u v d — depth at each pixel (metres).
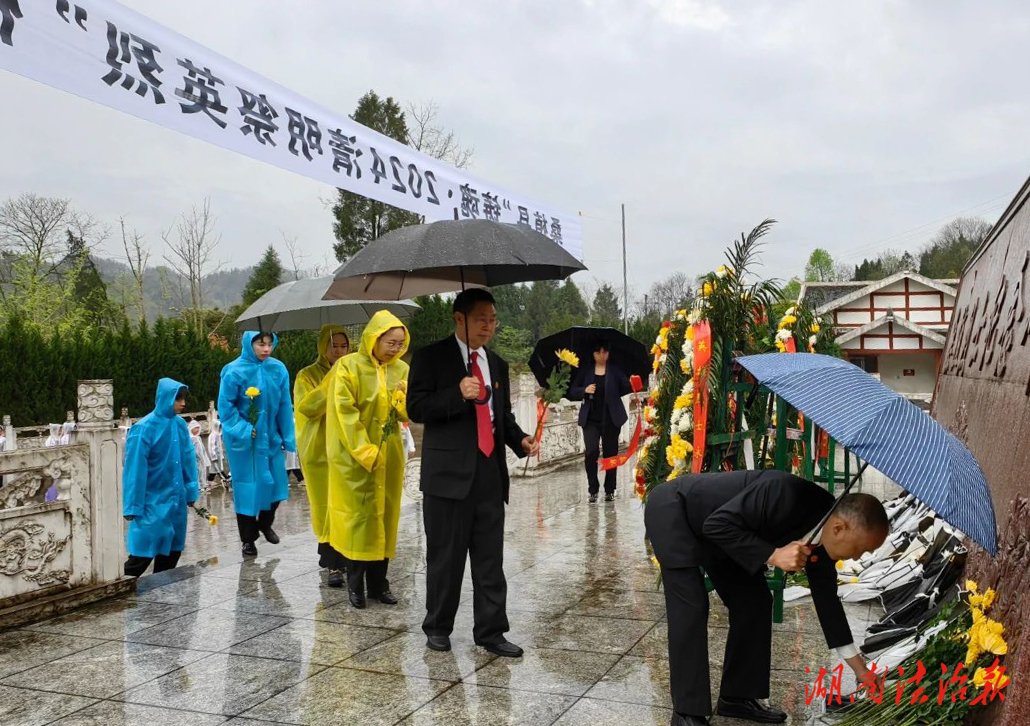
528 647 4.07
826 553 2.96
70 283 23.23
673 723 3.03
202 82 4.78
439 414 3.96
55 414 15.52
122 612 4.79
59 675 3.78
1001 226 5.12
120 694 3.54
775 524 2.85
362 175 6.18
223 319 27.23
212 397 18.23
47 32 3.87
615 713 3.25
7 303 22.52
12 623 4.49
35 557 4.67
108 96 4.17
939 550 4.39
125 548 7.59
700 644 2.99
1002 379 4.17
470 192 7.68
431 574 4.06
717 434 4.29
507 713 3.27
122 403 16.59
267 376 6.57
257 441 6.38
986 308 5.22
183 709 3.37
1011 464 3.41
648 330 28.33
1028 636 2.31
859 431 2.39
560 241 9.37
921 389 24.30
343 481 4.76
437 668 3.80
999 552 3.09
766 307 4.77
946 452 2.37
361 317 7.20
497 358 4.27
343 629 4.43
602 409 8.51
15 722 3.26
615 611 4.67
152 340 17.44
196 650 4.11
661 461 4.66
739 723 3.17
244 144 5.06
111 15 4.22
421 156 6.99
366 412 4.80
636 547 6.36
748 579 3.18
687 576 3.01
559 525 7.29
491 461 4.09
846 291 29.23
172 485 6.01
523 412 10.59
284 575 5.70
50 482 4.76
